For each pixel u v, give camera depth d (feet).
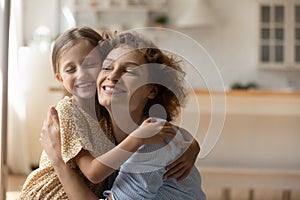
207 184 16.60
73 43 5.56
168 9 21.52
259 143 19.07
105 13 21.93
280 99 16.98
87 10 21.77
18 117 19.06
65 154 5.01
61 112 5.15
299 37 19.99
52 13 21.95
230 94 16.97
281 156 19.07
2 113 7.10
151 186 5.00
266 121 19.06
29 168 19.38
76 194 5.12
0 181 7.04
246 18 20.98
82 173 5.39
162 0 21.48
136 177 5.02
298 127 18.99
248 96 16.97
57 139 5.16
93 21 21.93
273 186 16.46
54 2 21.94
